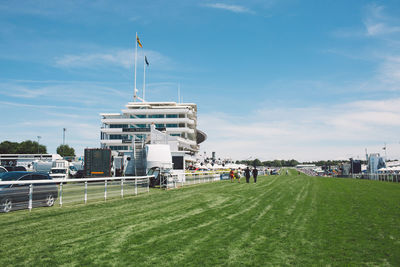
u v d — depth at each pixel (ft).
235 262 20.13
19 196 39.58
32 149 362.74
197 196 62.80
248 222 34.04
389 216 38.37
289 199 57.93
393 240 26.23
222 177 153.48
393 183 123.13
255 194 67.92
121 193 59.72
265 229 30.40
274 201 54.49
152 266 19.13
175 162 101.19
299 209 44.52
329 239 26.50
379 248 23.76
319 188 88.22
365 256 21.71
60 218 35.37
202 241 25.46
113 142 280.31
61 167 144.77
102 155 106.73
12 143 350.23
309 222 34.22
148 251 22.33
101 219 34.94
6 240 25.13
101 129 285.23
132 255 21.33
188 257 21.04
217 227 31.17
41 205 42.96
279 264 19.86
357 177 205.36
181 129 281.33
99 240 25.36
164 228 30.37
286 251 22.80
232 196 63.10
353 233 28.84
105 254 21.48
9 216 36.29
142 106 307.37
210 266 19.31
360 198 60.18
